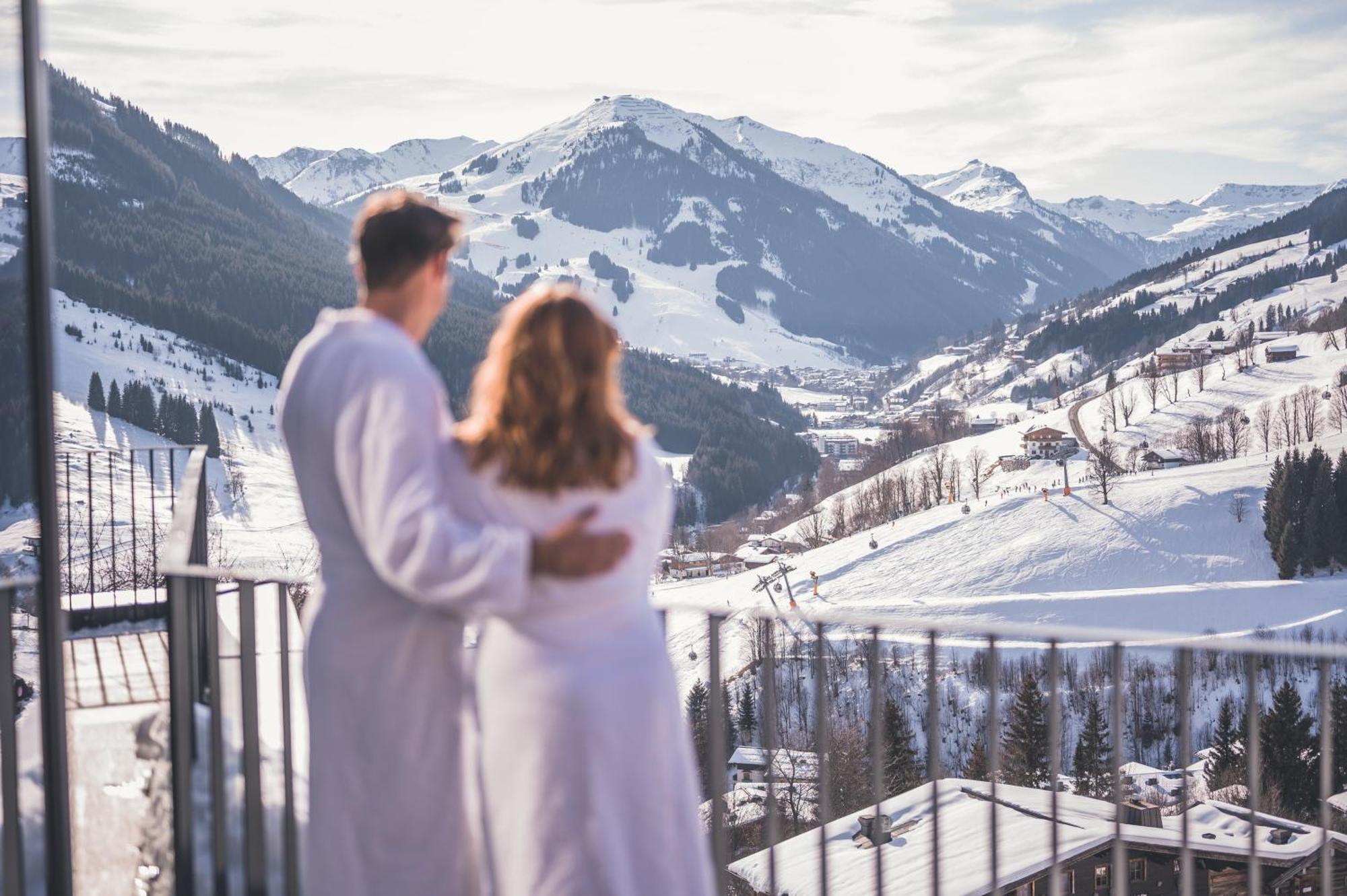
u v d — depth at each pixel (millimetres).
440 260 2094
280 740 4367
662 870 1913
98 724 4543
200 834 3635
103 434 124875
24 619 2537
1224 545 103250
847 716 34250
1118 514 108875
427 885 1997
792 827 19453
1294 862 14258
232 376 162625
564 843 1867
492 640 1939
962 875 10148
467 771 2033
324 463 1934
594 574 1867
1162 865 14055
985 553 105062
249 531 68188
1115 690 2910
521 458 1860
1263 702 46062
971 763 35719
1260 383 165625
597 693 1869
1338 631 84625
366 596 1961
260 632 5727
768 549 120062
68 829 2477
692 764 2027
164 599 6219
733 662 50844
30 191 2254
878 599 96250
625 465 1914
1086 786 32375
